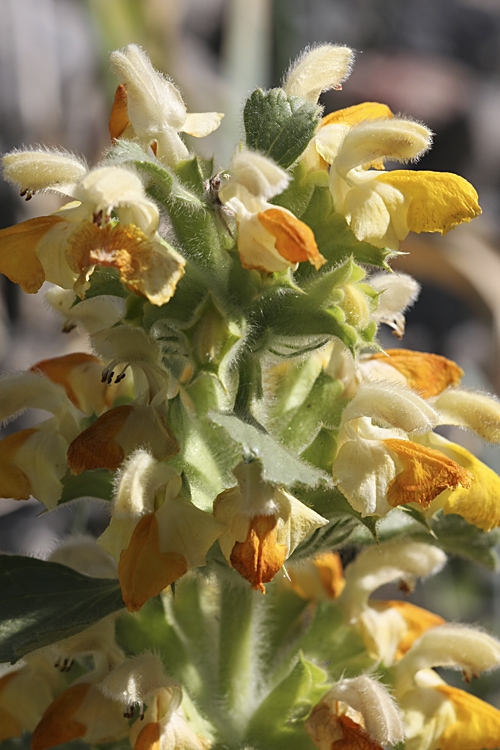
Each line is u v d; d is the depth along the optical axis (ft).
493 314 2.27
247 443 1.08
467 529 1.28
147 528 1.11
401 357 1.26
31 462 1.19
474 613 2.03
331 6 3.87
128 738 1.24
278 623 1.31
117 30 1.83
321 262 1.08
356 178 1.14
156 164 1.11
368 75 3.83
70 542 1.29
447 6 4.16
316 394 1.20
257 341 1.14
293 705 1.23
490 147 3.76
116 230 1.08
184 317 1.12
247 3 2.14
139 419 1.13
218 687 1.24
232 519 1.11
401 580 1.34
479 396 1.22
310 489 1.15
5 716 1.28
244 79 2.14
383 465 1.13
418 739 1.24
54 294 1.25
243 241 1.10
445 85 3.85
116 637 1.23
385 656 1.28
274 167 1.09
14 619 1.16
